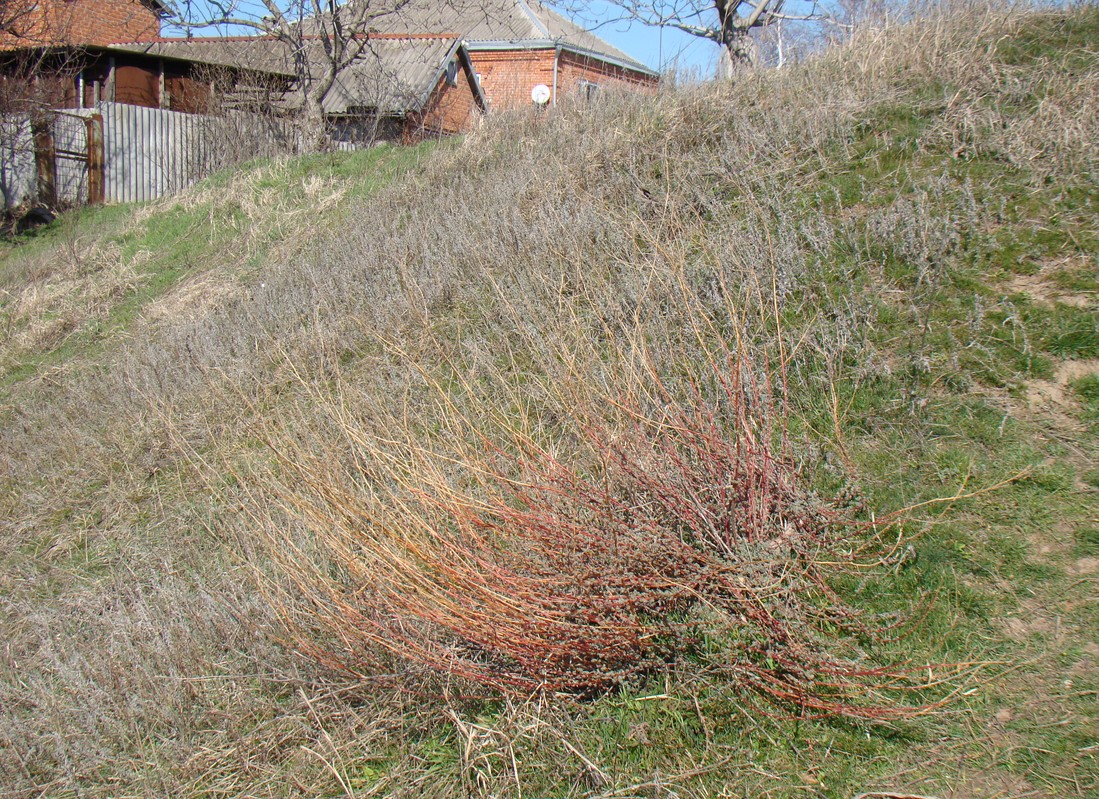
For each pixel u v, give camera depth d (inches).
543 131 408.8
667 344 207.6
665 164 291.3
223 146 583.5
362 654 156.6
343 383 261.7
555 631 140.3
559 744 137.7
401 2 585.9
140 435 275.9
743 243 235.1
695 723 136.1
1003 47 290.2
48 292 426.0
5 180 624.4
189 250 430.6
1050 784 118.3
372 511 161.0
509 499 173.8
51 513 256.4
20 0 728.3
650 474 154.4
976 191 230.2
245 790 146.6
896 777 123.8
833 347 196.2
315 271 339.3
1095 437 166.2
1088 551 147.4
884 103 282.7
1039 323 189.2
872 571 152.5
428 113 745.0
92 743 162.4
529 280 264.1
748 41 496.7
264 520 199.5
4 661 196.1
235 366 291.4
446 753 144.0
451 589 143.9
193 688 169.5
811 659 133.4
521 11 992.9
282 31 568.4
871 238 225.0
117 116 642.8
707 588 146.4
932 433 174.9
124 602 208.7
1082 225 210.4
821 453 176.2
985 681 132.6
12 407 329.7
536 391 215.5
